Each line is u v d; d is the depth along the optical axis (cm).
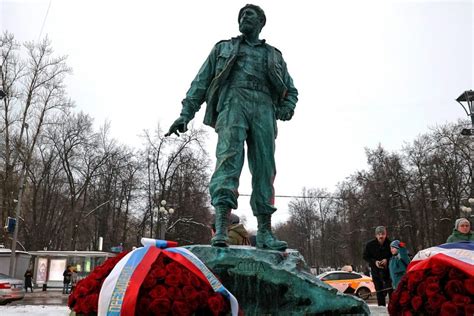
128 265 258
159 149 3316
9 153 2912
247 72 520
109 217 4291
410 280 294
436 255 289
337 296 420
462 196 3512
